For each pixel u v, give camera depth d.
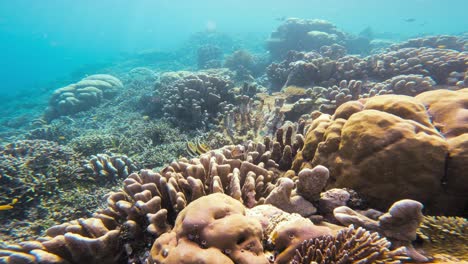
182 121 9.44
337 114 3.72
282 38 22.92
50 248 2.46
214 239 1.91
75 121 13.38
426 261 2.08
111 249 2.57
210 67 23.23
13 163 5.73
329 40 21.17
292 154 4.37
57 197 5.41
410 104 3.24
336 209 2.59
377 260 1.91
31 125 15.07
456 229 2.29
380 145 2.80
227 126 7.45
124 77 23.33
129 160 6.43
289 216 2.43
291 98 9.60
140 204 2.62
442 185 2.65
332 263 1.87
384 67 9.70
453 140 2.78
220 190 2.78
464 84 7.53
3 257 2.47
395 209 2.21
